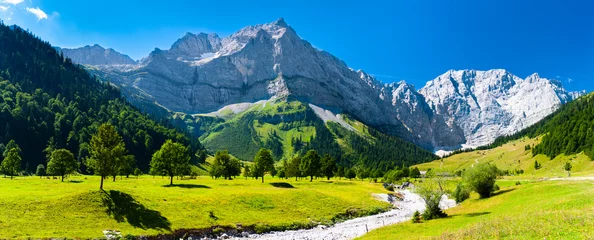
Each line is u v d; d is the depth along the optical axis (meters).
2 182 97.94
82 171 192.25
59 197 63.97
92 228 55.56
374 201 105.75
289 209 82.25
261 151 136.38
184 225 63.78
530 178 144.25
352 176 186.50
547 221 35.09
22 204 59.41
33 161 199.00
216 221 68.06
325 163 158.38
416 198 131.00
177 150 108.62
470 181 93.12
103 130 75.88
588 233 27.42
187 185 103.12
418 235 49.09
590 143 191.88
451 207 95.06
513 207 58.91
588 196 47.19
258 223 70.81
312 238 63.19
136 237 56.00
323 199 93.81
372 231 61.66
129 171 157.00
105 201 64.88
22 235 49.09
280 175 174.38
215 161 148.12
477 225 42.41
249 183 120.50
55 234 51.06
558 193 61.38
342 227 74.44
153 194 77.00
